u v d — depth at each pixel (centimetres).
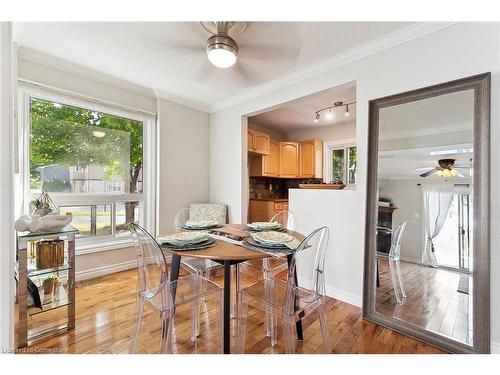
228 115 352
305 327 181
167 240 145
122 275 281
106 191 288
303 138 514
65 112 257
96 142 280
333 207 230
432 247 170
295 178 515
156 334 171
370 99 203
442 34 168
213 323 188
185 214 284
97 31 188
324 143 485
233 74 258
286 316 130
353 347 158
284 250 135
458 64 161
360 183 211
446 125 164
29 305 165
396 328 176
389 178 190
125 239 303
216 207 338
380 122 195
